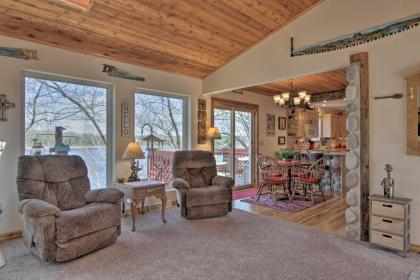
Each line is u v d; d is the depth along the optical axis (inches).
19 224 133.9
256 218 165.0
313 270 100.2
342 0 138.3
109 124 173.2
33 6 117.1
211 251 116.6
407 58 119.0
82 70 156.5
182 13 139.9
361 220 130.6
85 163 148.9
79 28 135.6
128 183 156.0
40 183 121.5
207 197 162.2
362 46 131.6
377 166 128.6
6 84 130.6
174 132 209.6
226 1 137.0
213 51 180.5
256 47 177.9
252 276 95.7
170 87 200.2
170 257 110.6
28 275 95.6
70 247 104.1
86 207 120.9
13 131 133.1
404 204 111.8
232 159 258.8
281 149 310.8
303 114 335.0
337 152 247.8
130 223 154.2
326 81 228.1
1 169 129.3
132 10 131.0
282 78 164.4
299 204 199.8
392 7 122.8
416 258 110.6
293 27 158.1
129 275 96.1
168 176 202.7
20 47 134.3
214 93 215.9
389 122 124.7
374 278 94.8
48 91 149.3
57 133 152.3
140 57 172.9
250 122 279.7
